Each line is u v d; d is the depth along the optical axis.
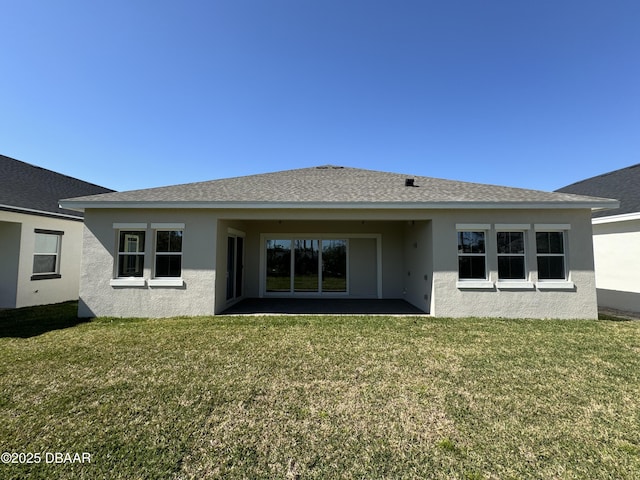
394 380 4.38
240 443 2.91
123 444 2.87
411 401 3.76
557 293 8.56
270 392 3.99
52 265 11.48
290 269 12.69
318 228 12.68
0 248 10.10
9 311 9.39
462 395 3.92
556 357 5.36
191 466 2.59
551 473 2.52
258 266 12.56
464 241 8.81
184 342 6.20
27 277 10.35
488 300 8.62
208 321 8.00
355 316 8.77
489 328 7.36
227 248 10.05
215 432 3.08
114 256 8.74
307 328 7.35
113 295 8.67
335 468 2.58
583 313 8.51
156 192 9.52
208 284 8.75
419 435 3.06
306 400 3.78
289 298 12.41
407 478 2.46
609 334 6.86
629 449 2.82
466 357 5.35
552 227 8.63
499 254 8.73
